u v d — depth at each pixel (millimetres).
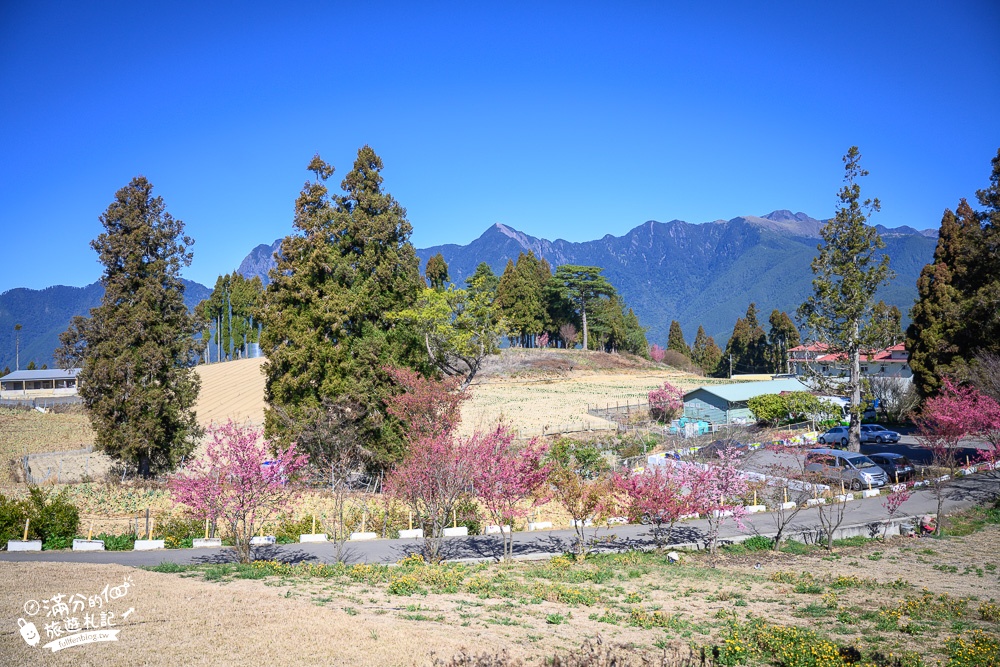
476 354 47719
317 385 34000
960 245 45812
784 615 14656
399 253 37625
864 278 40500
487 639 11602
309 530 24266
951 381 41281
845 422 51094
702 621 14008
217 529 23359
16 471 39562
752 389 55906
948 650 12055
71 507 22938
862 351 41312
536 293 114750
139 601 12859
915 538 23766
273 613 12281
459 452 20625
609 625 13453
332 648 10461
